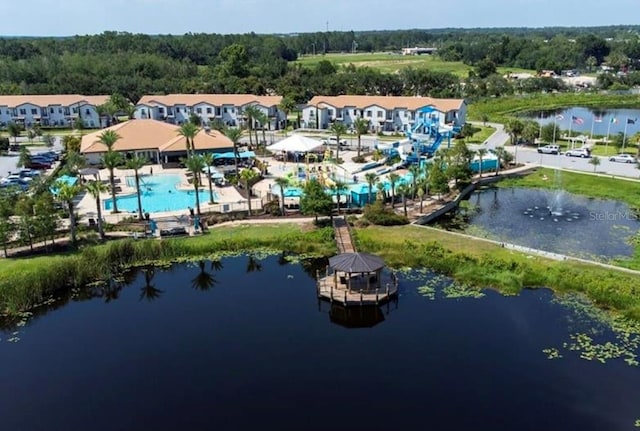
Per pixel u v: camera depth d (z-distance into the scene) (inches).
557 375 1477.6
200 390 1455.5
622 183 3388.3
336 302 1937.7
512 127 4507.9
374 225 2650.1
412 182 2999.5
